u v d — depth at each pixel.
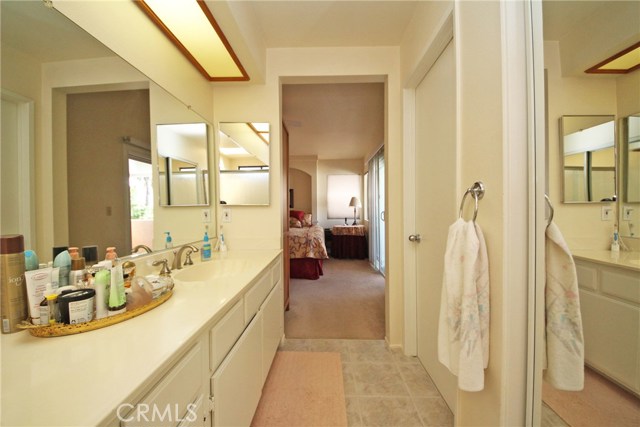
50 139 0.79
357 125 3.63
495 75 0.84
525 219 0.81
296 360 1.77
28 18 0.73
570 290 0.72
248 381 1.11
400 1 1.50
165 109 1.37
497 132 0.83
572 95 0.68
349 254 5.42
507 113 0.80
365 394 1.45
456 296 0.90
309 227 4.89
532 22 0.77
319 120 3.43
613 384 0.62
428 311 1.59
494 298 0.86
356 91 2.62
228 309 0.91
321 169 6.13
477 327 0.84
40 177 0.76
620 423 0.60
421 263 1.70
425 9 1.41
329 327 2.29
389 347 1.93
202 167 1.77
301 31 1.75
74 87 0.87
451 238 0.94
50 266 0.77
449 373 1.34
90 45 0.92
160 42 1.32
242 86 1.93
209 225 1.85
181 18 1.27
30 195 0.73
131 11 1.12
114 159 1.04
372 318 2.48
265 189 1.95
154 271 1.24
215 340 0.81
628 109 0.56
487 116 0.89
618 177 0.58
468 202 1.02
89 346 0.58
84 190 0.91
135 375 0.48
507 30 0.80
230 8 1.18
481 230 0.92
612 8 0.58
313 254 3.82
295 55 1.92
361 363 1.74
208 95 1.85
